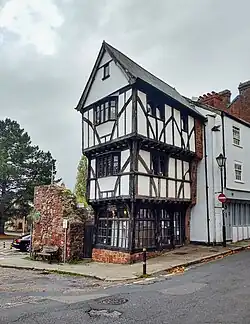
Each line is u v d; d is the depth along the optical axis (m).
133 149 14.20
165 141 15.63
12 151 35.97
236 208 18.94
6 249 23.31
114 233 15.11
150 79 16.86
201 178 17.64
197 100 20.59
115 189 14.90
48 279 11.34
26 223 42.56
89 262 15.21
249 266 11.46
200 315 6.11
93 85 16.95
